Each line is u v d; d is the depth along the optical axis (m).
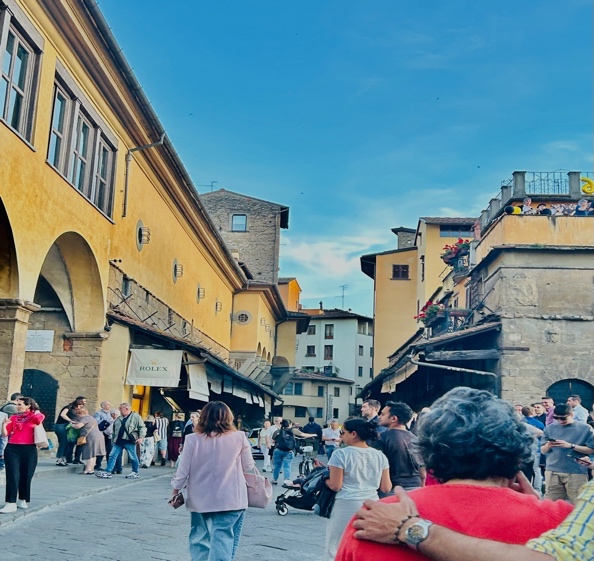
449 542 1.91
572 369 18.80
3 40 12.25
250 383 29.73
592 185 25.69
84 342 17.97
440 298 33.78
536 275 19.38
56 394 17.81
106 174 18.69
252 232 49.34
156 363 18.97
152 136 20.69
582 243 19.59
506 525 1.99
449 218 43.25
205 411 5.95
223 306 37.91
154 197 23.17
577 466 8.22
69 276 17.69
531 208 22.81
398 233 54.75
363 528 2.04
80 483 13.73
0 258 12.95
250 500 5.92
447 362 20.45
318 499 5.74
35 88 13.73
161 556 7.42
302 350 79.31
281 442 15.95
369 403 8.33
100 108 17.50
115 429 15.90
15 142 12.81
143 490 13.81
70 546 7.75
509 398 18.66
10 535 8.22
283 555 7.79
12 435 9.62
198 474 5.75
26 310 13.28
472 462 2.14
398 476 5.87
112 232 18.81
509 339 18.97
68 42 15.00
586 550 1.80
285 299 59.72
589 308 19.17
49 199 14.48
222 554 5.57
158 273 23.80
